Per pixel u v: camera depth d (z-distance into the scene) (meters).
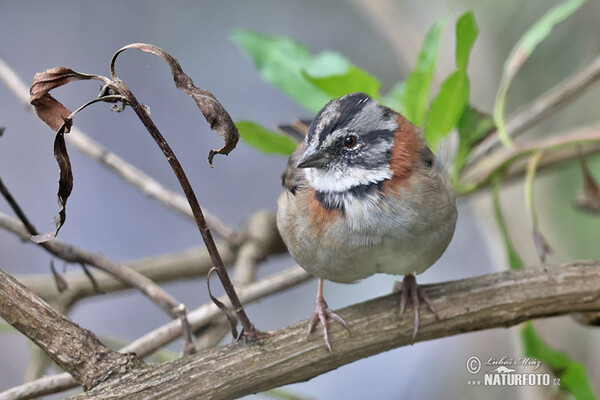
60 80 5.64
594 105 13.15
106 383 6.55
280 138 9.05
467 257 15.51
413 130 8.03
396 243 7.75
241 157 16.55
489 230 12.19
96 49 16.27
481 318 7.69
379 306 7.64
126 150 16.27
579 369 8.29
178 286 15.38
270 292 8.89
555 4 13.13
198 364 6.79
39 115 5.72
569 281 7.77
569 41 13.20
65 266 8.33
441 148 8.90
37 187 15.99
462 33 8.16
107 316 15.49
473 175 9.81
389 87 15.95
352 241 7.79
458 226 15.55
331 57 9.62
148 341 7.81
